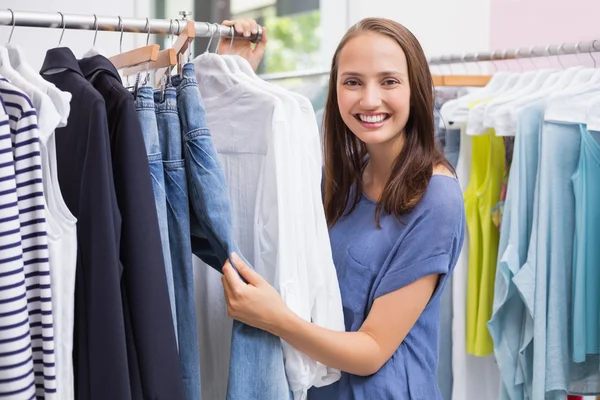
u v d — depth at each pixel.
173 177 1.17
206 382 1.43
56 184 0.99
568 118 1.64
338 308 1.28
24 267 0.96
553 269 1.68
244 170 1.25
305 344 1.17
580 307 1.66
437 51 2.81
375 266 1.34
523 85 1.90
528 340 1.75
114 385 0.96
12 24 1.14
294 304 1.17
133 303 1.01
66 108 0.99
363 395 1.30
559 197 1.68
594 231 1.67
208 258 1.29
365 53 1.28
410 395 1.31
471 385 1.97
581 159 1.66
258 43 1.52
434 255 1.26
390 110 1.30
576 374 1.75
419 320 1.35
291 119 1.21
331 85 1.44
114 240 0.98
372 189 1.43
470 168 1.96
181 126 1.19
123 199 1.03
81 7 2.27
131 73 1.33
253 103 1.23
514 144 1.73
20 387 0.92
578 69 1.77
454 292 1.96
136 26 1.27
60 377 1.01
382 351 1.27
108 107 1.07
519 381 1.79
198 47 2.86
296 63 3.62
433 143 1.35
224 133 1.28
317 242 1.25
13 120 0.96
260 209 1.22
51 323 0.97
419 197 1.29
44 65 1.13
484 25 2.67
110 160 1.00
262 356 1.17
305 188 1.22
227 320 1.38
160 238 1.05
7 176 0.91
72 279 1.00
